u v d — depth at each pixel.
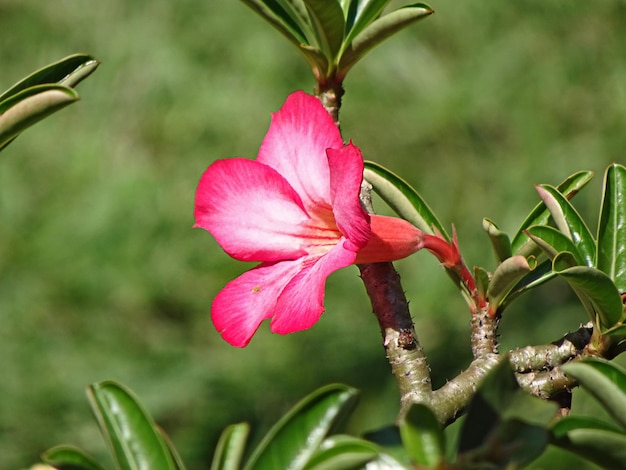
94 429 6.24
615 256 2.22
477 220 6.81
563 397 2.08
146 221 6.71
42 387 6.27
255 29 7.12
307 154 2.21
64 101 1.93
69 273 6.54
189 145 7.03
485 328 2.22
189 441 6.29
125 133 7.10
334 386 1.63
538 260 2.47
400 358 2.07
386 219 2.17
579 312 6.26
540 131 6.83
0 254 6.58
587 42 7.02
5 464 6.09
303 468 1.49
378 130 7.03
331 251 2.08
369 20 2.44
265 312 2.14
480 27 7.05
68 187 6.77
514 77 6.95
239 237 2.21
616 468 1.61
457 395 2.04
